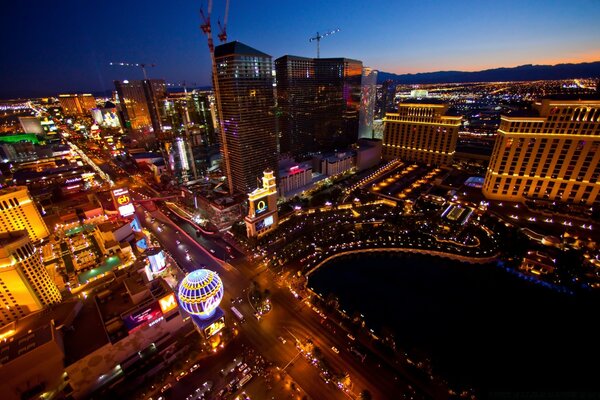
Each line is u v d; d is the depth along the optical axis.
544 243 144.00
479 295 123.81
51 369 84.50
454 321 112.44
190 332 108.81
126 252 142.25
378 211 188.75
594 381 89.69
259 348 103.50
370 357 98.94
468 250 145.38
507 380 90.81
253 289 124.69
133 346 97.50
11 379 79.12
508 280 130.12
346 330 109.00
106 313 102.56
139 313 98.81
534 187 175.75
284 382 92.25
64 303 105.88
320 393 89.25
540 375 92.00
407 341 104.94
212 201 184.88
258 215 164.12
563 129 158.50
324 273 139.62
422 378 91.44
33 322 97.50
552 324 109.00
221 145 198.38
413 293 126.56
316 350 98.19
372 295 125.94
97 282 126.38
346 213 190.00
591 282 123.19
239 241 164.75
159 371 96.56
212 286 101.06
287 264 143.75
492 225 160.88
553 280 125.81
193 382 93.00
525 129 167.75
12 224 145.25
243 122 178.38
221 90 178.50
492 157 188.25
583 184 161.38
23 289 105.81
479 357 98.44
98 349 89.88
